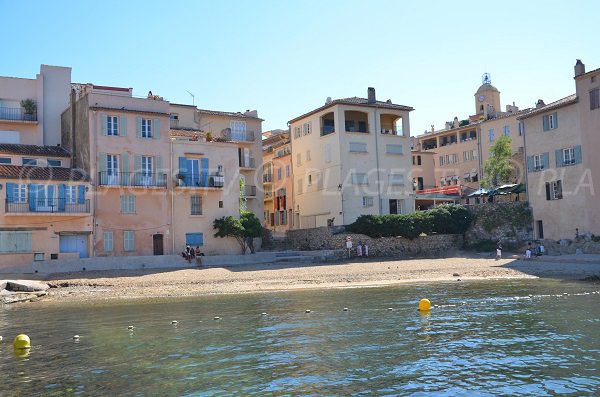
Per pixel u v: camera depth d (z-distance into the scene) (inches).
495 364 564.7
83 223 1806.1
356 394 478.6
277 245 2388.0
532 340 673.0
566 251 1972.2
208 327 836.6
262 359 614.9
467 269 1705.2
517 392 472.4
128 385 524.7
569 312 880.9
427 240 2256.4
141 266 1761.8
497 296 1118.4
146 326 863.1
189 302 1181.1
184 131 2256.4
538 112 2161.7
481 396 464.8
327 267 1779.0
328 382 516.1
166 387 514.3
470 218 2347.4
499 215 2271.2
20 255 1683.1
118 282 1494.8
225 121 2536.9
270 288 1407.5
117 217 1882.4
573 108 2028.8
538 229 2178.9
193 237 2027.6
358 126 2667.3
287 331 784.9
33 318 993.5
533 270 1635.1
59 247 1756.9
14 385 535.2
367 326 807.1
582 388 477.4
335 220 2502.5
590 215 1953.7
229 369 574.2
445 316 880.9
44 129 2202.3
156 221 1957.4
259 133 2615.7
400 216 2203.5
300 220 2770.7
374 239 2154.3
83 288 1429.6
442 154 3767.2
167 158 2003.0
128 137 1932.8
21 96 2162.9
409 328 782.5
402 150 2659.9
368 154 2559.1
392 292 1252.5
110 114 1911.9
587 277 1434.5
